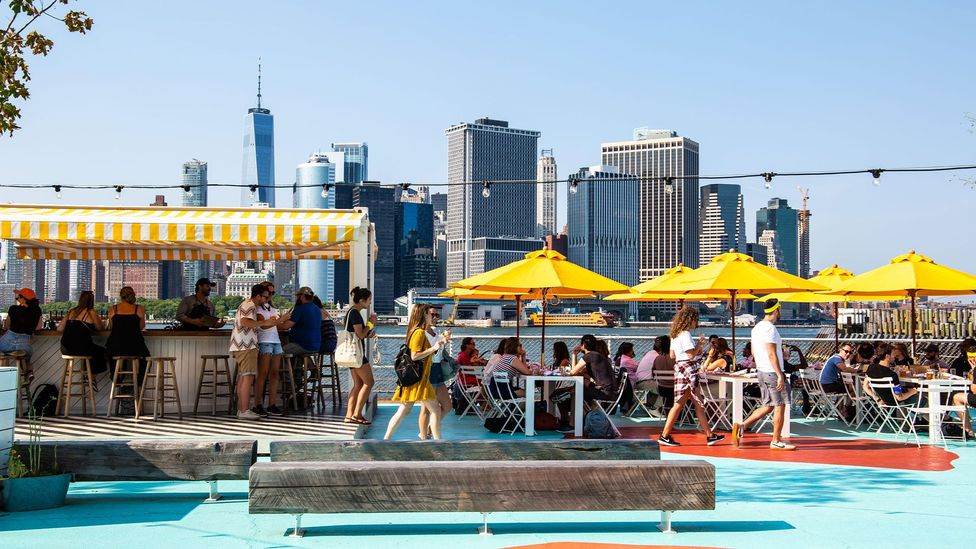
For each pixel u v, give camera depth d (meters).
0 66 10.38
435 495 6.61
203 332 12.61
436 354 10.59
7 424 7.80
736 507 7.89
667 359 14.91
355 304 11.67
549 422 13.48
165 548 6.28
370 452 7.76
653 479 6.72
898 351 16.06
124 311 11.68
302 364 13.65
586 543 6.57
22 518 7.26
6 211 12.09
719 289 14.53
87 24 11.05
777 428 11.57
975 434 13.05
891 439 12.73
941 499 8.27
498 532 6.94
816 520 7.34
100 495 8.33
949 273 15.02
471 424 14.28
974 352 15.46
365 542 6.57
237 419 11.90
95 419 11.70
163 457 7.72
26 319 11.88
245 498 8.21
